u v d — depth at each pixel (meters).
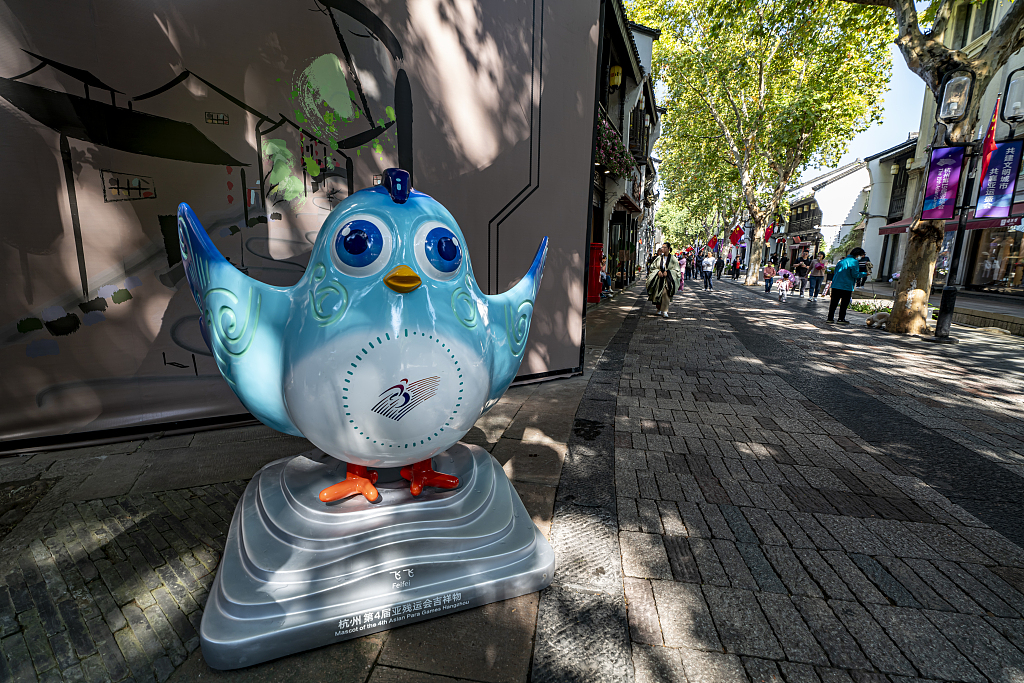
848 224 31.64
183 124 3.26
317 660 1.61
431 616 1.81
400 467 2.12
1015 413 4.57
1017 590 2.10
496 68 4.46
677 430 3.94
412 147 4.07
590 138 5.38
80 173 3.04
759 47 20.58
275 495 2.02
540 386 5.16
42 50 2.86
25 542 2.19
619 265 20.28
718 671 1.63
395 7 3.84
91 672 1.56
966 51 18.31
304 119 3.63
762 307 14.49
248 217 3.54
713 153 27.06
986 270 18.39
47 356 3.09
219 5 3.25
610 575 2.11
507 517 2.07
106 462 2.99
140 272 3.26
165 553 2.13
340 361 1.60
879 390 5.33
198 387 3.51
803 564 2.23
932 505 2.81
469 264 1.92
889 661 1.69
